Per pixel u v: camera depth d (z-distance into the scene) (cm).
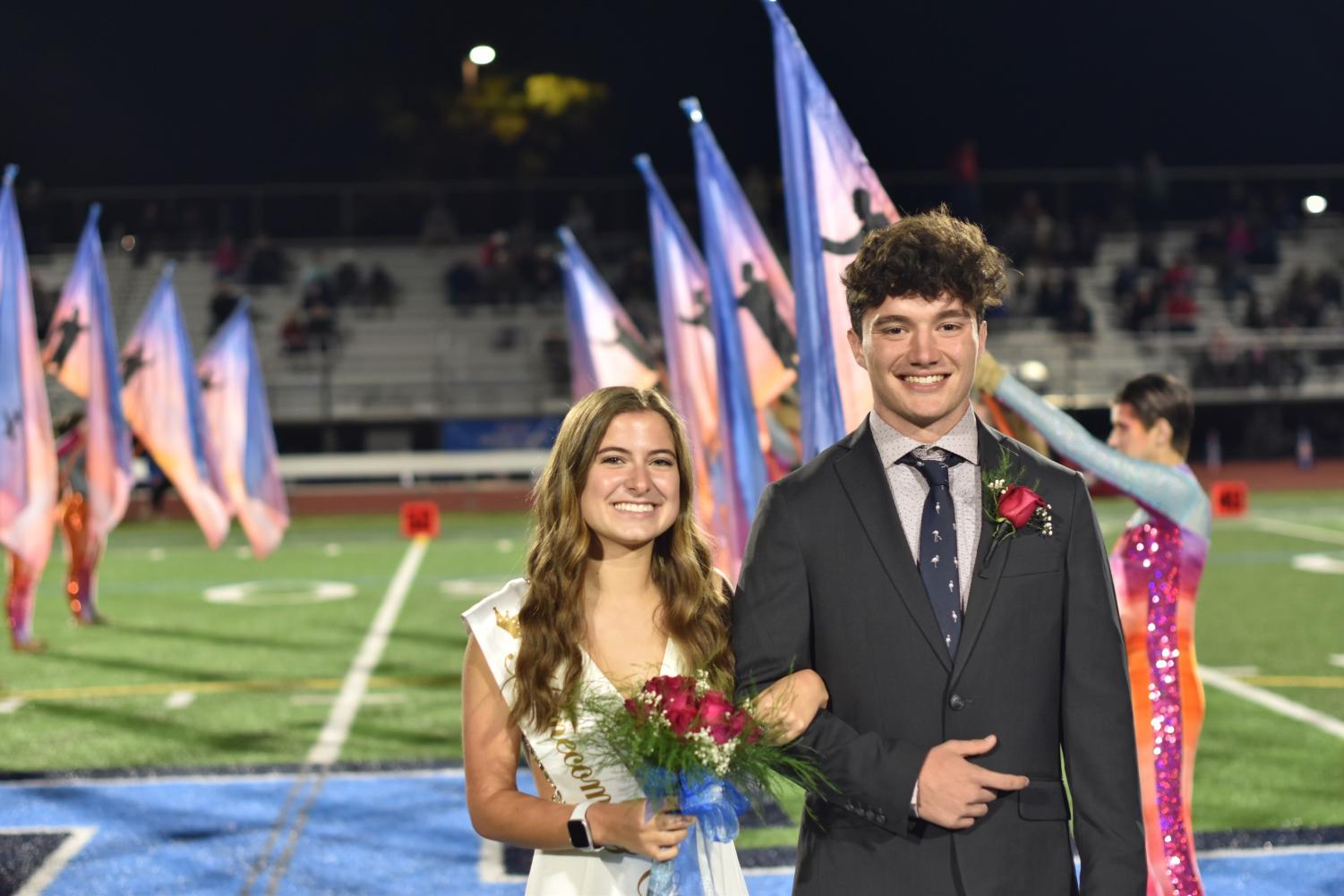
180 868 485
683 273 666
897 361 240
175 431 1124
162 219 2462
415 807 560
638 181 2508
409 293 2434
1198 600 1089
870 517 244
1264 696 761
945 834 235
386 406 2195
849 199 403
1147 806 368
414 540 1577
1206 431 2217
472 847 508
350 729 704
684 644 264
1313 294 2316
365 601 1147
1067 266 2477
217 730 701
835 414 397
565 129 2836
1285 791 575
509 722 259
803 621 245
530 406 2198
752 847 506
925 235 241
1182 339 2272
